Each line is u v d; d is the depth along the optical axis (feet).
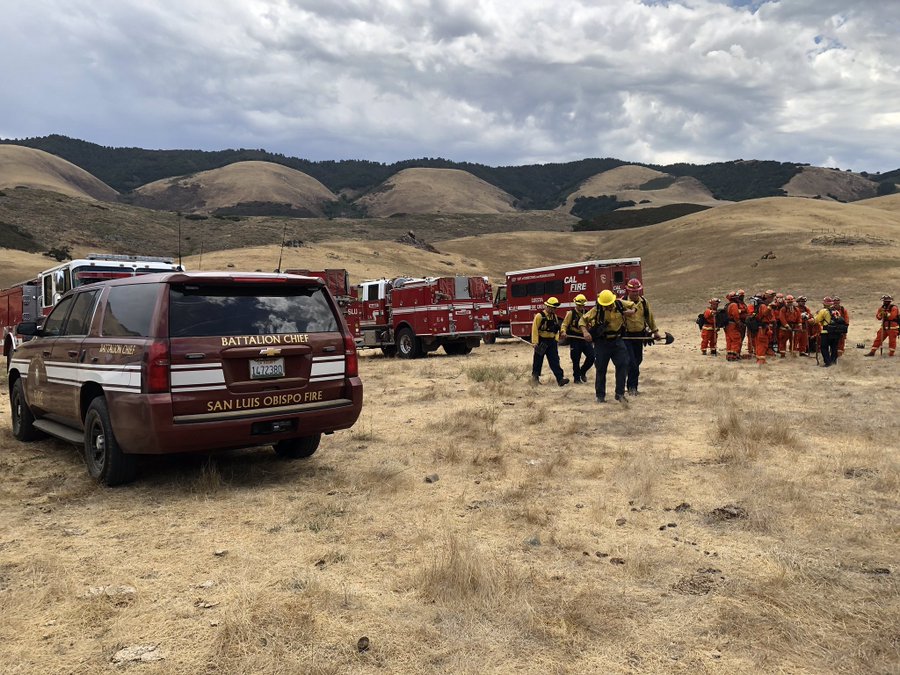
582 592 11.36
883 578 11.79
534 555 13.25
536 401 34.68
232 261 303.48
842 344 58.29
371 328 75.56
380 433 26.58
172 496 17.97
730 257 300.61
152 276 18.81
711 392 35.76
